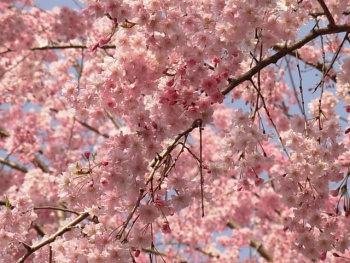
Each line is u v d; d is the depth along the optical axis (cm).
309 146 394
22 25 795
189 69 351
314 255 410
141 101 362
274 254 858
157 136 343
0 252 371
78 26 808
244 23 358
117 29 398
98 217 364
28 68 905
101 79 348
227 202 919
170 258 859
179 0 360
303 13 377
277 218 939
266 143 877
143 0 346
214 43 361
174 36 348
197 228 920
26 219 378
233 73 370
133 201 350
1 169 912
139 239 341
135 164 336
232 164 386
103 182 333
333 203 643
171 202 346
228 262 904
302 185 409
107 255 322
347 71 412
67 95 362
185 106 354
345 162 457
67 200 353
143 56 347
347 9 459
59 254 358
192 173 874
